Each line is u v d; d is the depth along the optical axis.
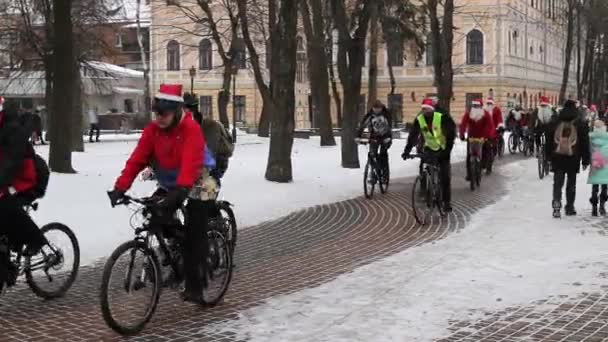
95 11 32.00
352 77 21.59
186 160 6.21
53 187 15.12
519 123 29.52
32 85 43.41
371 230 11.76
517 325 6.45
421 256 9.48
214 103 63.91
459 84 61.72
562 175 12.62
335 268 8.98
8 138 6.67
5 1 31.38
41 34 34.72
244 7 31.12
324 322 6.61
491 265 8.84
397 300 7.32
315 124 44.31
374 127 16.03
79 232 11.03
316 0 30.97
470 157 17.53
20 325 6.65
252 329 6.43
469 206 14.47
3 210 6.83
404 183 18.80
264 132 40.03
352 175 19.97
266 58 46.53
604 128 12.55
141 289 6.31
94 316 6.95
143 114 55.59
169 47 64.06
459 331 6.30
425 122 12.38
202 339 6.16
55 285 7.68
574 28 55.41
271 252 10.04
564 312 6.82
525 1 66.31
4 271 6.98
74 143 28.86
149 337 6.23
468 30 60.88
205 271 6.81
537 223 12.05
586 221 12.16
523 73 65.44
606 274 8.23
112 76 41.22
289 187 16.92
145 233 7.04
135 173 6.34
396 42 42.56
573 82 84.00
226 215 8.29
